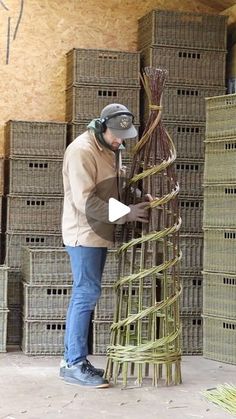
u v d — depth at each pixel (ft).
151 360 15.11
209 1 21.33
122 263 15.60
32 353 18.30
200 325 18.84
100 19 21.17
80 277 15.11
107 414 13.15
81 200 14.69
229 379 16.06
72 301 15.37
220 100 17.88
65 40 20.99
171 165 15.39
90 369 15.29
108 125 14.87
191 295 18.81
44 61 20.88
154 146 15.26
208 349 18.28
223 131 17.80
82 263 15.06
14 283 19.58
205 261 18.28
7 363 17.40
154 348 15.14
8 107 20.68
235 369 17.20
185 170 19.60
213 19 19.89
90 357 18.22
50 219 19.75
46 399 14.11
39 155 19.58
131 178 15.43
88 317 15.29
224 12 21.38
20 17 20.76
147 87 15.42
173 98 19.60
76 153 14.75
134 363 15.80
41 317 18.35
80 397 14.29
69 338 15.33
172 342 15.48
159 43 19.56
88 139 15.03
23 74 20.77
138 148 15.40
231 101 17.69
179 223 15.51
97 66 19.62
